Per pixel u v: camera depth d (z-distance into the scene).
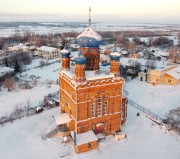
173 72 87.75
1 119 51.88
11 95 73.19
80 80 37.66
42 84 84.50
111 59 40.25
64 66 44.56
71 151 39.16
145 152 39.22
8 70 96.56
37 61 130.62
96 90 39.31
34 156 38.25
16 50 135.25
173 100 68.88
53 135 43.97
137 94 73.69
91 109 40.16
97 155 38.25
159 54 133.25
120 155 38.38
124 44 185.50
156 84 84.69
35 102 66.00
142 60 120.94
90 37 40.25
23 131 46.12
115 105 42.34
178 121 51.91
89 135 39.91
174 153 39.09
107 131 43.25
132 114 52.91
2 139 43.41
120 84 41.28
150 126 47.44
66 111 45.06
